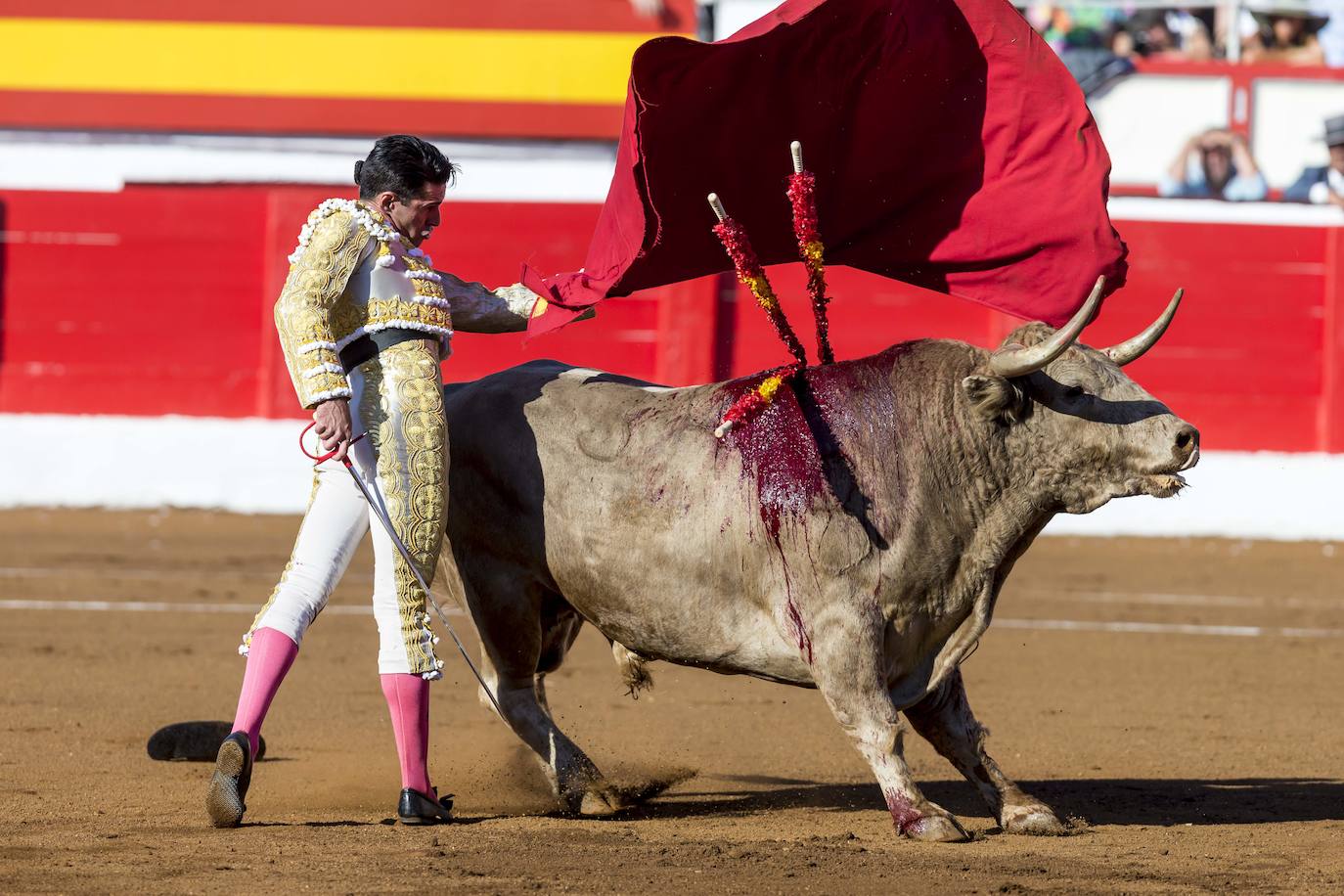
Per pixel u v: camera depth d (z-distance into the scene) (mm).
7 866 9625
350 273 10914
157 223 42906
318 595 11078
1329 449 42062
